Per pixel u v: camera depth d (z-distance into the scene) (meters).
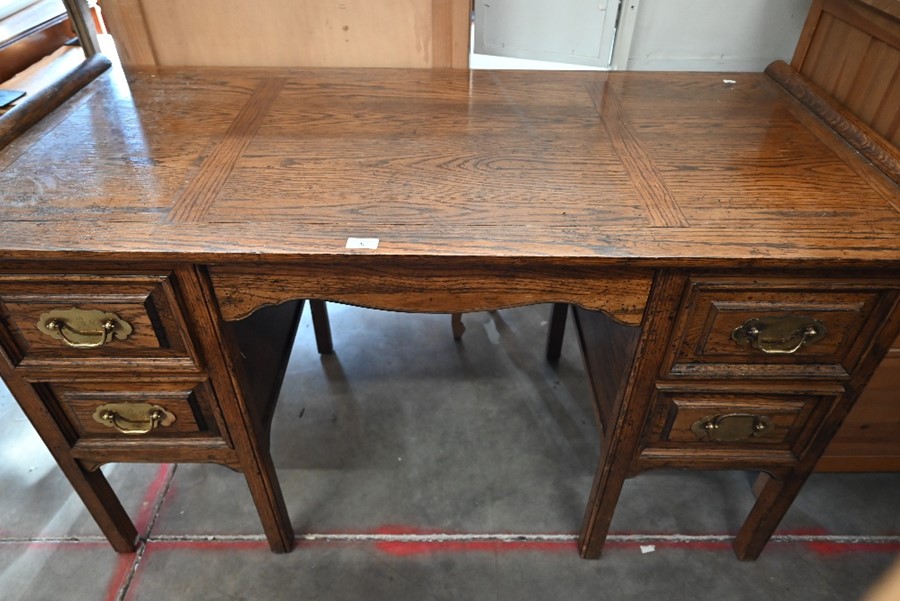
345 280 0.85
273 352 1.29
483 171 0.95
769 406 0.97
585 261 0.77
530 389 1.69
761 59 1.41
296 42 1.33
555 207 0.86
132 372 0.94
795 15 1.34
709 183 0.92
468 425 1.59
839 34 1.11
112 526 1.22
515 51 1.50
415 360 1.79
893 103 0.98
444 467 1.48
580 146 1.02
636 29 1.39
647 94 1.22
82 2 1.29
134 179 0.91
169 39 1.32
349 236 0.79
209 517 1.36
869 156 0.97
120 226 0.81
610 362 1.18
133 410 1.00
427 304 0.88
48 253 0.76
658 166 0.96
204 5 1.27
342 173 0.94
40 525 1.34
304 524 1.35
